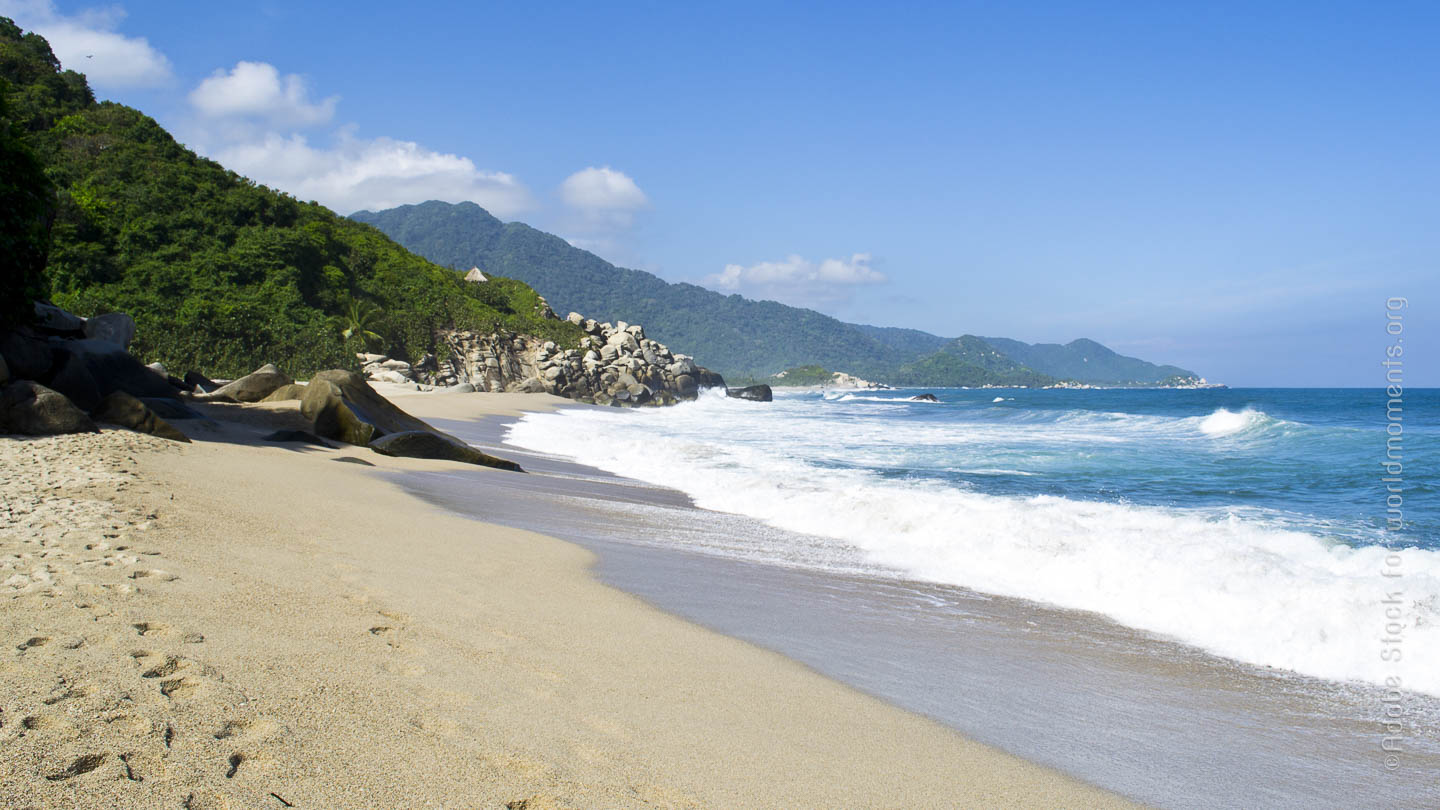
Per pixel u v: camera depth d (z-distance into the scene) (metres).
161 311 53.97
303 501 9.30
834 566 8.92
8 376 13.11
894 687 5.20
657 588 7.28
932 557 9.37
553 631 5.47
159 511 7.30
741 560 8.98
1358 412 50.94
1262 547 9.60
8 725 3.00
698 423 39.53
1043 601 7.73
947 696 5.12
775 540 10.37
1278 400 88.69
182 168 74.81
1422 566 8.39
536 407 46.06
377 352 70.38
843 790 3.60
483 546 8.20
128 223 63.41
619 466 19.27
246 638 4.32
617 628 5.77
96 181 66.62
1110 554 8.70
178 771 2.88
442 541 8.17
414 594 5.86
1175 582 7.75
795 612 6.88
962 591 8.02
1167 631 6.85
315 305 70.38
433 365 73.88
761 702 4.61
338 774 3.04
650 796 3.28
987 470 19.17
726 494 14.32
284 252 68.88
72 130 74.06
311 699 3.66
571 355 83.12
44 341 16.05
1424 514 13.03
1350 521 12.41
